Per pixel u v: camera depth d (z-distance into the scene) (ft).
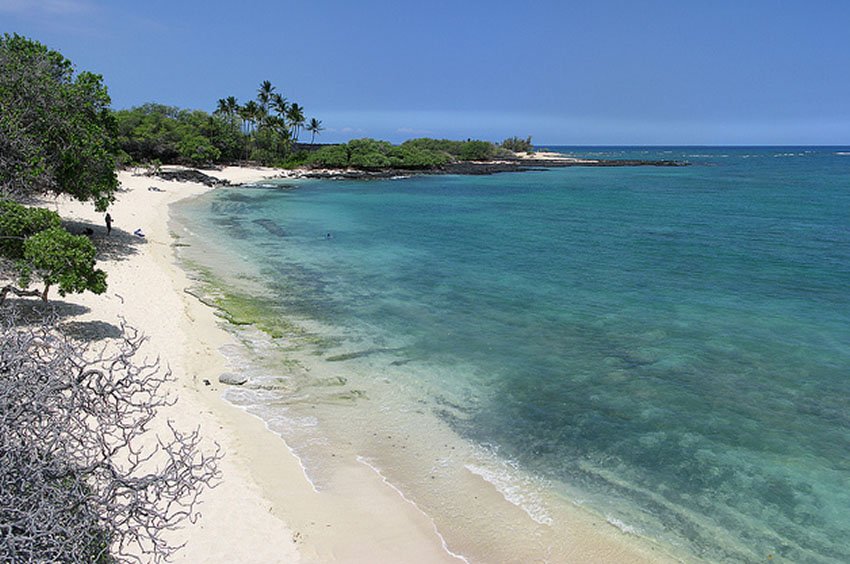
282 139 366.43
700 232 144.46
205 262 103.04
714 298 86.48
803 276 99.09
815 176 351.67
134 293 76.95
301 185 264.93
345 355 63.87
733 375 60.08
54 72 93.50
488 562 34.76
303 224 151.74
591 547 36.04
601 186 282.36
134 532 21.85
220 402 51.60
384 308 80.59
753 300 85.40
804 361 63.46
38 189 90.48
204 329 68.69
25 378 20.79
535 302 84.38
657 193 245.86
